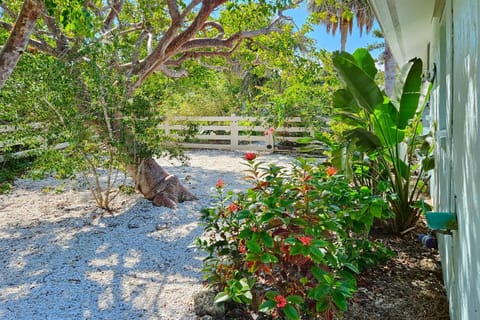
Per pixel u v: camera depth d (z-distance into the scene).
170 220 4.69
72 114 4.20
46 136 4.38
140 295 2.96
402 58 6.99
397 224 4.13
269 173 2.82
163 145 5.11
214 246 2.82
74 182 6.42
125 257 3.68
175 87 6.43
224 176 7.22
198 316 2.62
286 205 2.41
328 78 7.41
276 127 9.77
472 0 1.60
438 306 2.70
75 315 2.68
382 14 3.53
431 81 4.67
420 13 3.92
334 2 6.16
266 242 2.32
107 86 4.28
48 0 2.71
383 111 3.91
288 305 2.16
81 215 4.88
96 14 5.05
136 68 5.12
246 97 11.59
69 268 3.44
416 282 3.05
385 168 4.16
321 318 2.43
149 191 5.27
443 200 3.43
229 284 2.49
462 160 1.94
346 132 4.22
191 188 6.27
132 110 4.52
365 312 2.61
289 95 9.52
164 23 5.70
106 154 4.72
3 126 4.79
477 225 1.54
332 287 2.15
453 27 2.46
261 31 5.76
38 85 4.01
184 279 3.22
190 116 10.29
